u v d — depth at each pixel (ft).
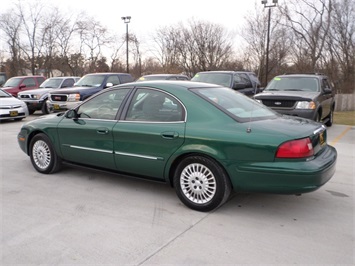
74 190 15.69
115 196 14.93
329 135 31.04
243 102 15.07
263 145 11.78
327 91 32.99
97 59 132.77
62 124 16.96
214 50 134.00
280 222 12.32
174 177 13.73
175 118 13.62
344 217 12.76
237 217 12.74
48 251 10.28
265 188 12.00
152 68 142.61
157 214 13.01
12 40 119.85
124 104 15.19
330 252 10.22
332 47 80.89
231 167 12.31
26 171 18.80
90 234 11.35
